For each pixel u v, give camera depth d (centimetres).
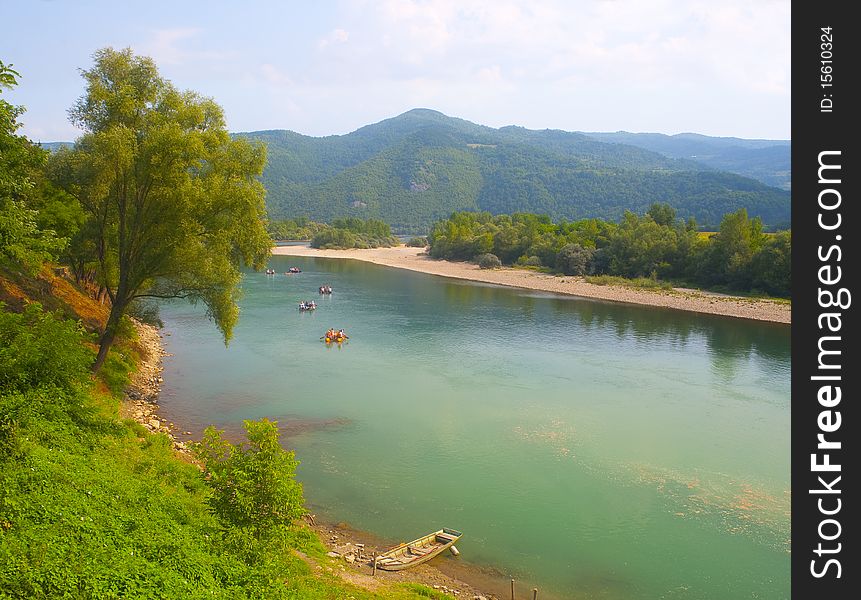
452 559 2527
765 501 3083
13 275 4016
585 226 16562
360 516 2845
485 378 5247
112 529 1557
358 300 9844
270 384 4875
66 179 3203
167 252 3366
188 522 1944
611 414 4359
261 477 1741
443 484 3198
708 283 11625
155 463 2583
